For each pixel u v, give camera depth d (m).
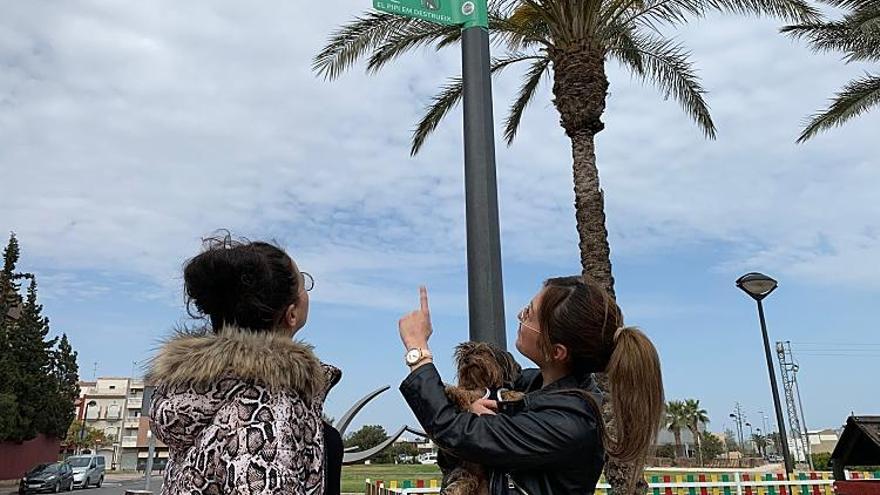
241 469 1.66
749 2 9.67
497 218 3.88
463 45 4.22
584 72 9.56
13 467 38.03
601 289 2.35
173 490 1.74
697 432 82.38
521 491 2.06
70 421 45.22
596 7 9.59
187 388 1.79
